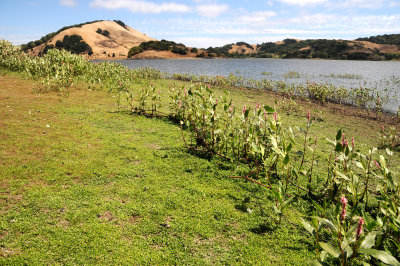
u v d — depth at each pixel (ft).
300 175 17.74
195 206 13.33
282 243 11.04
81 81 51.75
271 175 17.20
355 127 33.53
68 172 15.74
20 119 24.71
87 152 18.74
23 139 19.95
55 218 11.65
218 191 14.90
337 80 106.52
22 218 11.41
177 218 12.27
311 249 10.73
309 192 15.01
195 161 18.60
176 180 15.87
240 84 76.28
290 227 12.14
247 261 9.94
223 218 12.52
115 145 20.45
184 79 85.15
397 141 27.07
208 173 16.99
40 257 9.49
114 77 53.01
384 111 46.50
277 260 10.05
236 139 19.25
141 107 32.60
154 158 18.66
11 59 64.54
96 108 31.45
